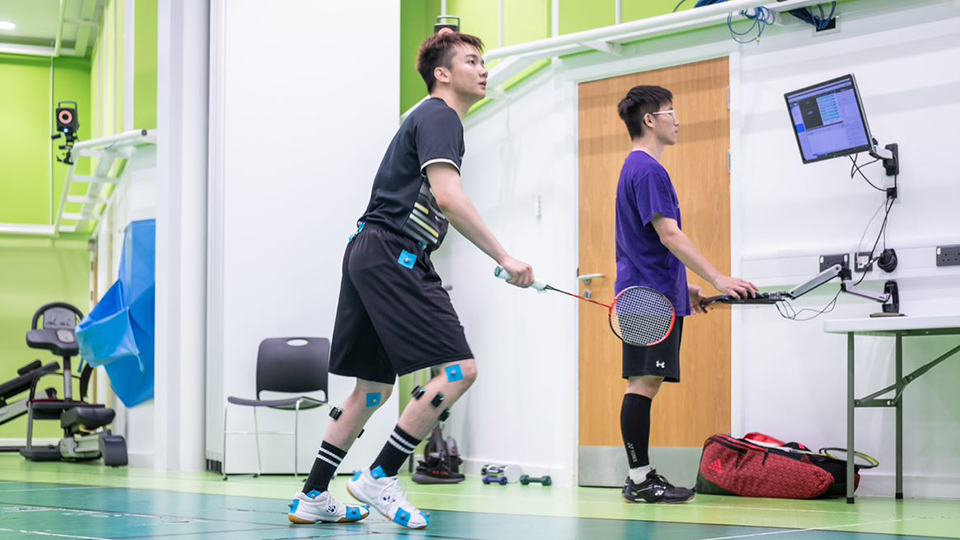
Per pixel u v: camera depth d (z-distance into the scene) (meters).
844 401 4.49
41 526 2.63
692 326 4.94
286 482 5.25
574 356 5.33
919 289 4.29
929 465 4.26
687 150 5.04
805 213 4.64
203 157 6.53
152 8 7.74
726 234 4.88
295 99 6.29
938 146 4.30
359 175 6.38
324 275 6.26
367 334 2.78
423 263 2.68
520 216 5.80
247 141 6.16
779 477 4.18
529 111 5.75
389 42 6.51
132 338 7.25
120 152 8.02
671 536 2.42
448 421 6.50
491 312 6.06
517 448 5.71
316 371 5.99
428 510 3.39
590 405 5.26
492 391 6.00
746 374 4.76
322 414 6.14
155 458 6.38
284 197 6.22
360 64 6.44
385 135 6.46
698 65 5.04
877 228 4.43
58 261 11.41
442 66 2.82
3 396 8.71
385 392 2.83
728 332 4.83
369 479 2.66
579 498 4.14
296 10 6.32
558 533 2.50
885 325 3.80
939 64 4.32
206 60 6.58
